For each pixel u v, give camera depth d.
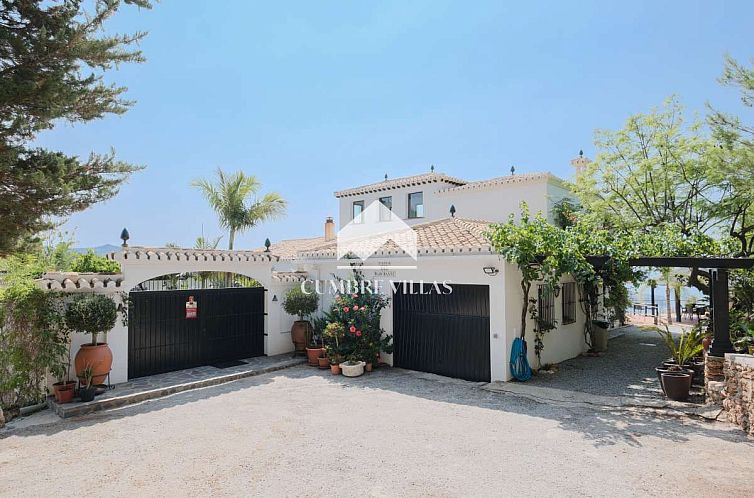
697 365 10.54
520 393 10.36
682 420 8.35
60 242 17.11
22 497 5.66
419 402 9.85
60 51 7.95
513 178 22.69
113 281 11.20
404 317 13.57
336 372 12.87
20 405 9.41
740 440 7.28
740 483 5.79
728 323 9.14
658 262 9.75
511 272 11.70
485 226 14.52
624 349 16.59
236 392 10.89
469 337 12.09
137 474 6.29
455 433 7.82
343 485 5.87
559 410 9.12
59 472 6.40
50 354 9.77
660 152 16.67
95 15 8.46
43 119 8.15
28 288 9.58
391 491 5.68
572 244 10.62
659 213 16.80
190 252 12.89
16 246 8.98
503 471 6.25
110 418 8.93
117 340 11.30
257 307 15.12
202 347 13.54
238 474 6.25
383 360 14.03
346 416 8.88
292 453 6.99
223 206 24.14
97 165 9.23
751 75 10.80
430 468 6.37
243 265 14.49
